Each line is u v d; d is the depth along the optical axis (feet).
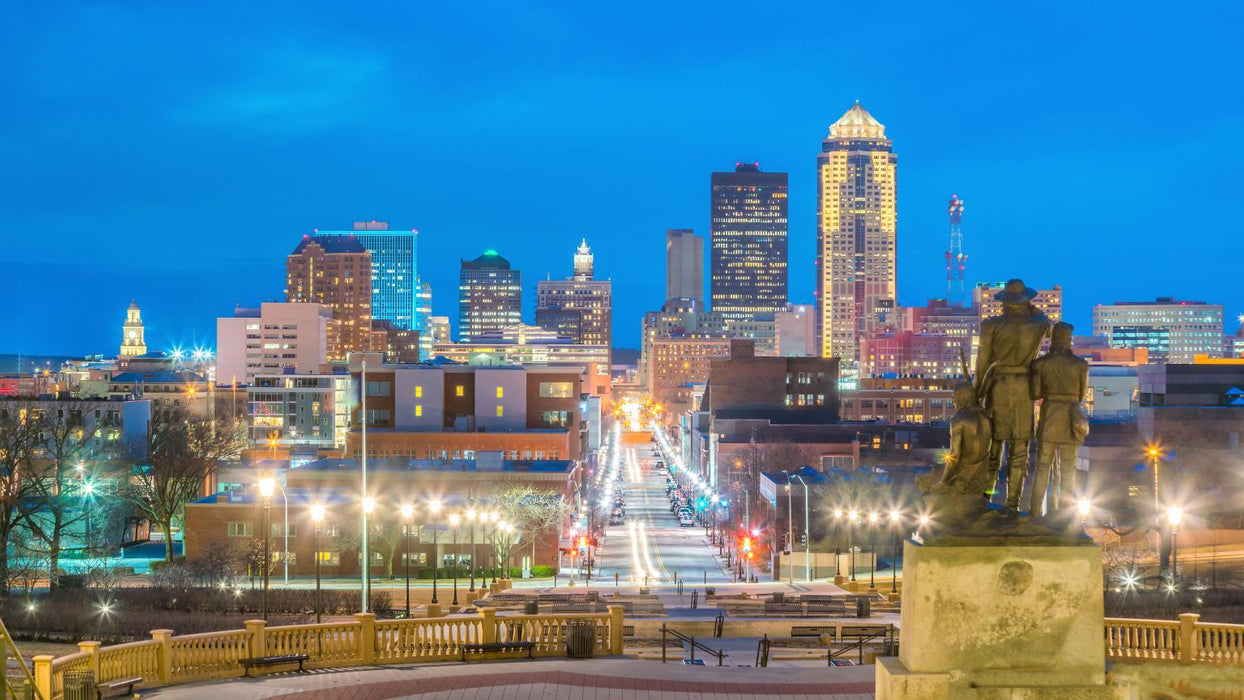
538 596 226.38
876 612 199.31
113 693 100.12
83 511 377.71
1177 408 476.13
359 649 116.16
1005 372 73.26
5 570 274.57
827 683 104.17
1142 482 399.03
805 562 331.98
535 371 557.33
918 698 68.13
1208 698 80.79
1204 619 185.78
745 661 143.23
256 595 251.39
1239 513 350.84
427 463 412.16
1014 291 73.20
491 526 342.03
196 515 349.41
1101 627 68.54
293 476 386.11
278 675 109.81
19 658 84.53
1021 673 68.23
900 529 347.97
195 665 107.96
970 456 70.38
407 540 345.92
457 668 113.60
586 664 116.16
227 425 579.89
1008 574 68.64
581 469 510.99
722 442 565.53
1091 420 567.18
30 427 367.66
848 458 490.49
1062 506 72.08
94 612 202.08
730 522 462.19
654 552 426.92
